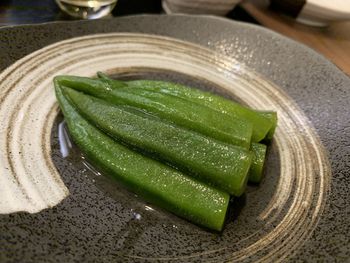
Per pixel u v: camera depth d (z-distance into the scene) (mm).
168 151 106
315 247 95
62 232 89
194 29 159
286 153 124
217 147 104
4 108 113
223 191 102
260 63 153
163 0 201
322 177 116
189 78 146
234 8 209
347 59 185
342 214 105
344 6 193
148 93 122
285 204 108
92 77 133
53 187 100
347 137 127
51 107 120
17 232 84
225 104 123
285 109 139
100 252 88
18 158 103
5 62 124
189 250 94
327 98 140
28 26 135
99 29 147
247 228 101
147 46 150
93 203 100
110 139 112
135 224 98
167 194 102
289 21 211
